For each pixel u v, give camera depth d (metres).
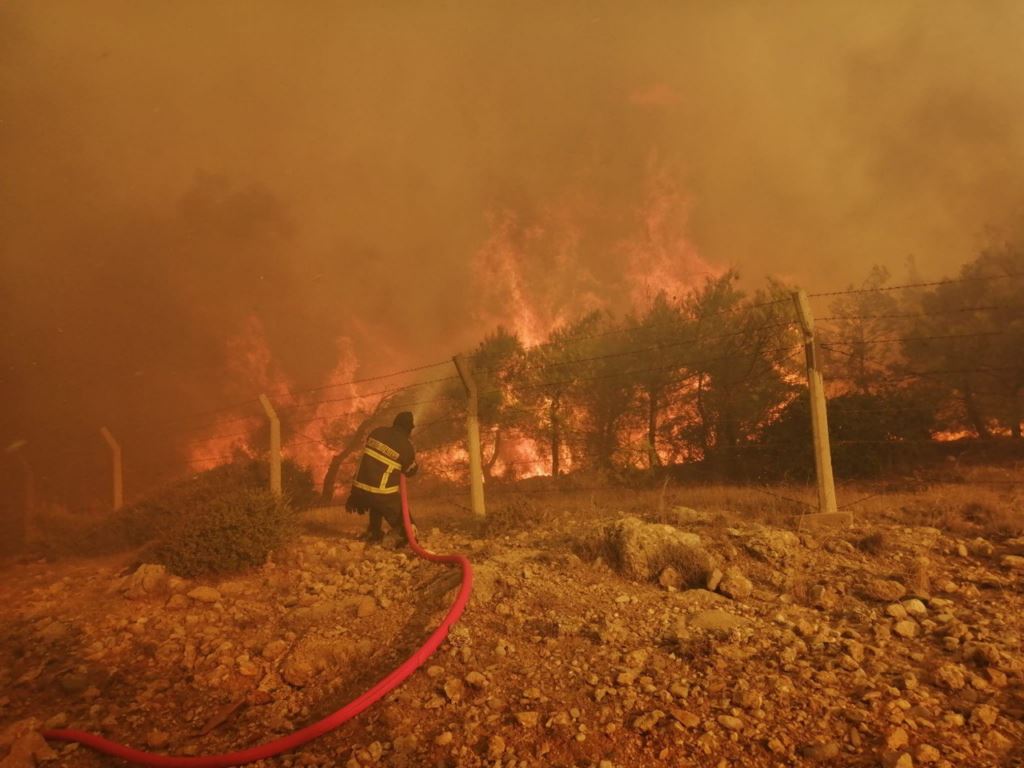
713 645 4.58
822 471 7.41
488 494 12.09
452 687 4.22
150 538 10.00
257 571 7.04
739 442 13.16
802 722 3.68
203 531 6.92
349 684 4.54
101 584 7.09
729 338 13.80
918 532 6.77
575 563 6.28
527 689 4.18
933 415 12.60
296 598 6.13
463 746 3.67
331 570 7.05
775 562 6.09
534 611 5.36
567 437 15.16
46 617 6.00
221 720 4.17
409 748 3.69
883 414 11.48
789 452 11.25
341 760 3.66
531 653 4.70
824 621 4.99
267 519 7.27
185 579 6.76
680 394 14.78
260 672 4.73
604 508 9.01
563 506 9.41
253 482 11.25
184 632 5.49
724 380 13.55
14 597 7.00
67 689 4.61
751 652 4.50
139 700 4.45
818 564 6.04
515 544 7.41
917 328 14.36
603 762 3.43
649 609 5.32
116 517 10.39
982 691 3.89
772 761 3.40
